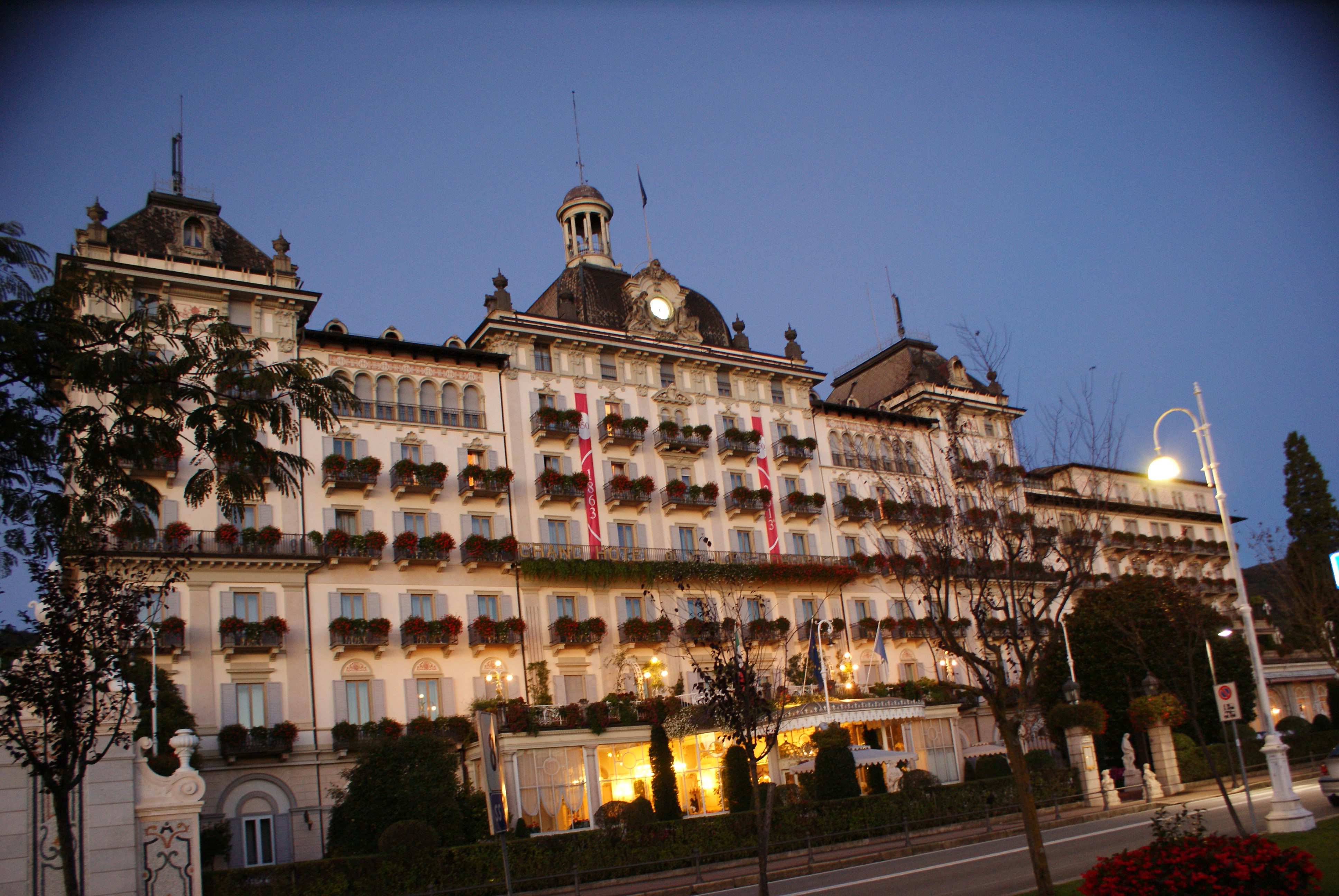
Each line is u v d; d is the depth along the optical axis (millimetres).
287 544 42688
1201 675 50344
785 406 60281
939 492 29406
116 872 20453
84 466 16609
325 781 40344
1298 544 44656
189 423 16547
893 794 38000
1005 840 32188
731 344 60875
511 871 29984
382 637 42844
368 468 44750
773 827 34906
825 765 38750
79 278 17156
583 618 49094
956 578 22500
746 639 48469
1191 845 14891
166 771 27234
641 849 32312
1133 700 43062
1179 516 79562
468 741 42469
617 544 51719
